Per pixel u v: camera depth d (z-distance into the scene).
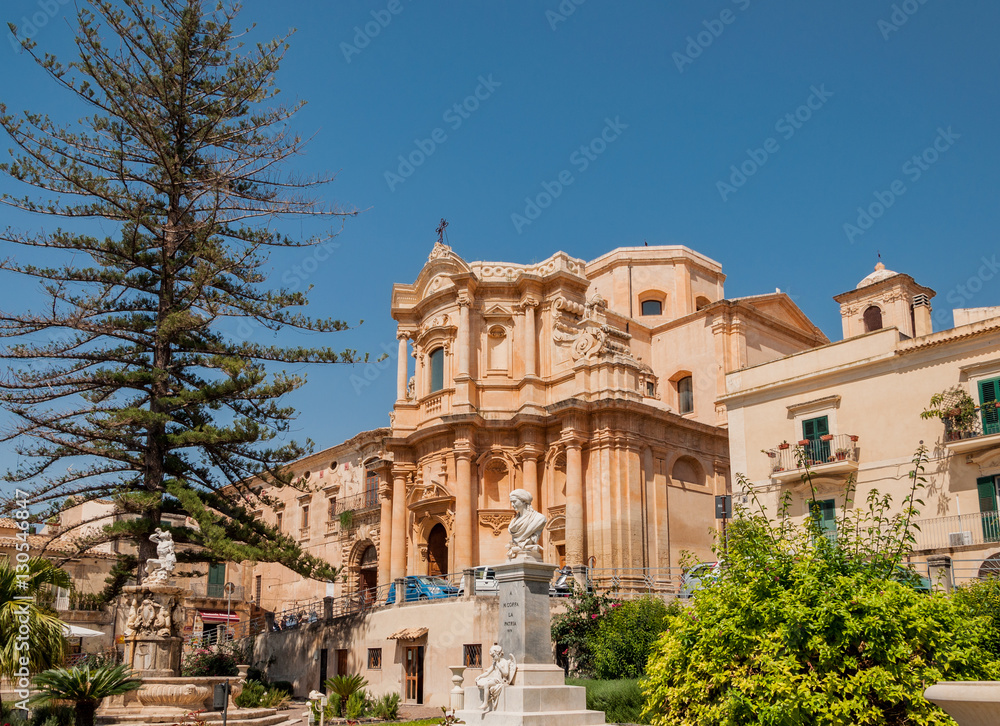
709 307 49.12
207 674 38.94
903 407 30.81
